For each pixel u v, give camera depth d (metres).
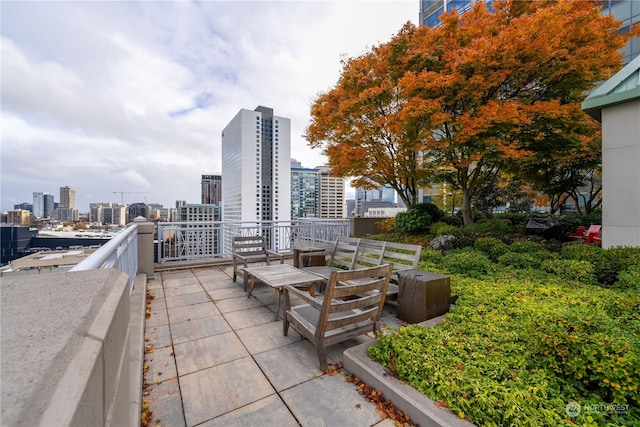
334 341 2.41
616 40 6.95
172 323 3.30
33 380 0.50
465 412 1.65
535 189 13.81
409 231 10.14
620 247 4.98
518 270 4.92
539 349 2.05
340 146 9.01
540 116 7.15
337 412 1.87
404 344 2.25
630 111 5.32
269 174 55.28
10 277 1.00
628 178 5.33
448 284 3.37
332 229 9.46
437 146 7.85
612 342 1.80
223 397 2.02
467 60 6.33
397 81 8.05
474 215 11.91
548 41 6.21
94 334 0.72
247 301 4.06
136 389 1.86
